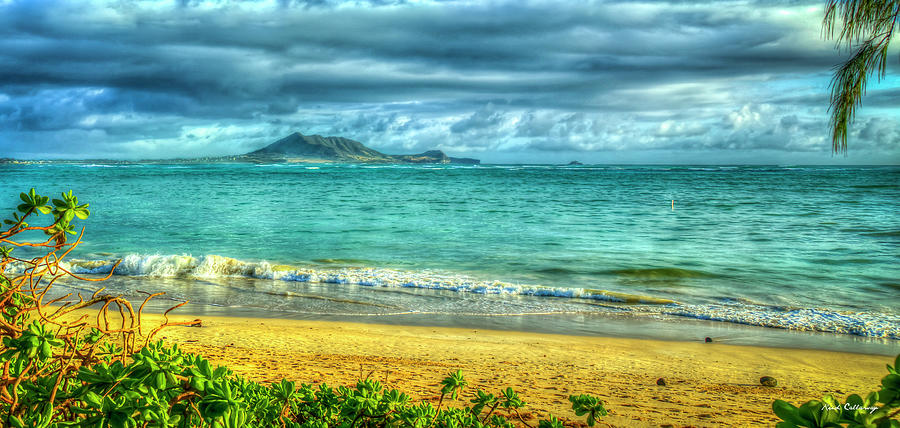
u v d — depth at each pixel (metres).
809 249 21.34
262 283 14.48
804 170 144.00
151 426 1.38
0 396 1.58
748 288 14.79
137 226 27.14
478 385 6.54
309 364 7.28
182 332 8.98
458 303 12.64
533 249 21.09
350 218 32.09
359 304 12.41
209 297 12.75
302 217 32.44
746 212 36.19
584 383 6.95
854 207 39.47
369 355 8.16
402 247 21.47
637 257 19.45
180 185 66.62
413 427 2.35
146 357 1.42
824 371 8.04
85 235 23.72
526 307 12.38
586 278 15.95
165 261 15.56
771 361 8.52
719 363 8.36
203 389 1.44
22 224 1.99
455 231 26.44
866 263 18.44
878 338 10.19
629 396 6.37
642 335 10.27
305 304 12.30
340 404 2.65
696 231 26.69
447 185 70.00
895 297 13.71
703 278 16.11
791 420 1.10
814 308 12.48
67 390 1.78
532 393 6.27
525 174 109.56
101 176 91.56
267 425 2.31
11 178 81.19
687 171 129.00
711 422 5.40
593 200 46.28
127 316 9.95
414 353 8.45
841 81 3.35
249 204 41.09
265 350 8.12
